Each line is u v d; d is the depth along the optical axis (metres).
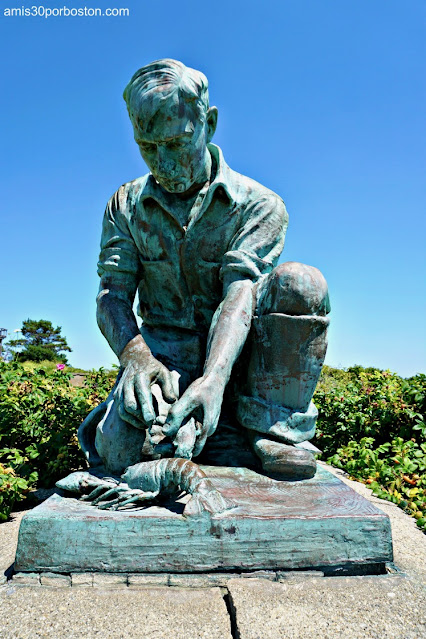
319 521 1.91
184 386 2.72
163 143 2.48
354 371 7.35
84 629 1.60
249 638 1.55
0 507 2.72
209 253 2.84
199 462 2.60
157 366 2.41
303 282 2.33
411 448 3.87
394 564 2.04
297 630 1.59
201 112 2.53
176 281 2.92
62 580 1.84
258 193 2.86
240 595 1.74
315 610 1.69
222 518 1.87
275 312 2.40
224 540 1.86
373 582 1.86
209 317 2.98
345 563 1.91
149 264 2.92
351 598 1.76
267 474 2.42
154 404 2.46
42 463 3.46
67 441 3.60
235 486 2.25
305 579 1.86
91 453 2.52
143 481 2.08
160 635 1.58
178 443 2.17
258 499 2.09
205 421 2.24
